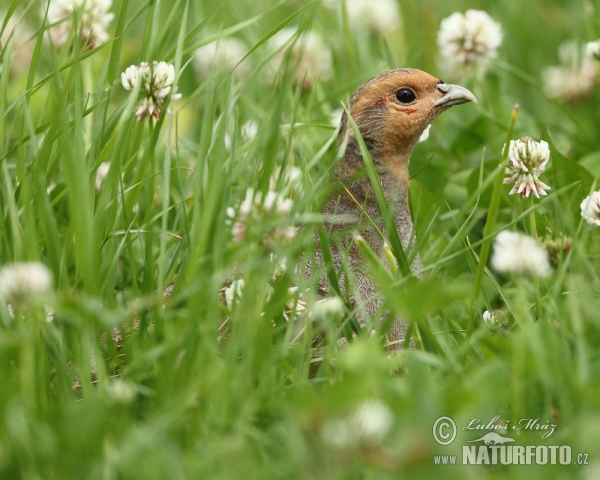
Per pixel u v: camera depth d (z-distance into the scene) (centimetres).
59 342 698
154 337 707
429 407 588
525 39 1484
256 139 884
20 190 831
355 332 853
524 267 743
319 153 848
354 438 554
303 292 755
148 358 664
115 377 731
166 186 816
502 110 1245
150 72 858
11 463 565
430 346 776
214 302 678
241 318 673
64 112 720
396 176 1007
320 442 567
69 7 1036
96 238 762
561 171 1040
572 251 848
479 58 1209
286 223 716
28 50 1388
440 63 1416
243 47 1434
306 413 577
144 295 795
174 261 847
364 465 580
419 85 1009
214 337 691
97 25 1033
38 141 966
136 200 883
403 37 1477
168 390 657
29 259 729
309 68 1363
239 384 641
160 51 1023
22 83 1230
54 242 735
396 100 1002
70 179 700
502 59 1414
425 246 1037
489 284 971
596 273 920
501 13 1511
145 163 873
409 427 579
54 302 635
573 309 758
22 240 743
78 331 690
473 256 939
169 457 563
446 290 668
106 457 569
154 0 982
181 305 739
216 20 1423
